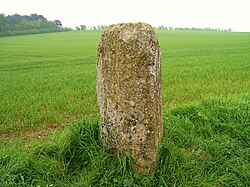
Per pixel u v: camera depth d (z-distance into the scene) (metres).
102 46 4.53
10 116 8.95
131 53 4.25
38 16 142.88
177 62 23.61
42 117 8.71
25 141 7.21
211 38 70.88
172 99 10.81
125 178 4.34
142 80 4.29
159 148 4.62
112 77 4.47
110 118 4.62
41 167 4.66
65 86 13.85
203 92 11.80
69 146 5.06
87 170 4.67
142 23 4.36
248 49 37.38
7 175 4.32
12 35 98.31
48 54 36.88
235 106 6.99
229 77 15.03
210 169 4.75
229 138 5.63
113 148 4.68
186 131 5.70
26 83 15.14
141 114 4.38
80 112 9.55
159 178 4.42
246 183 4.52
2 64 26.55
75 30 131.88
